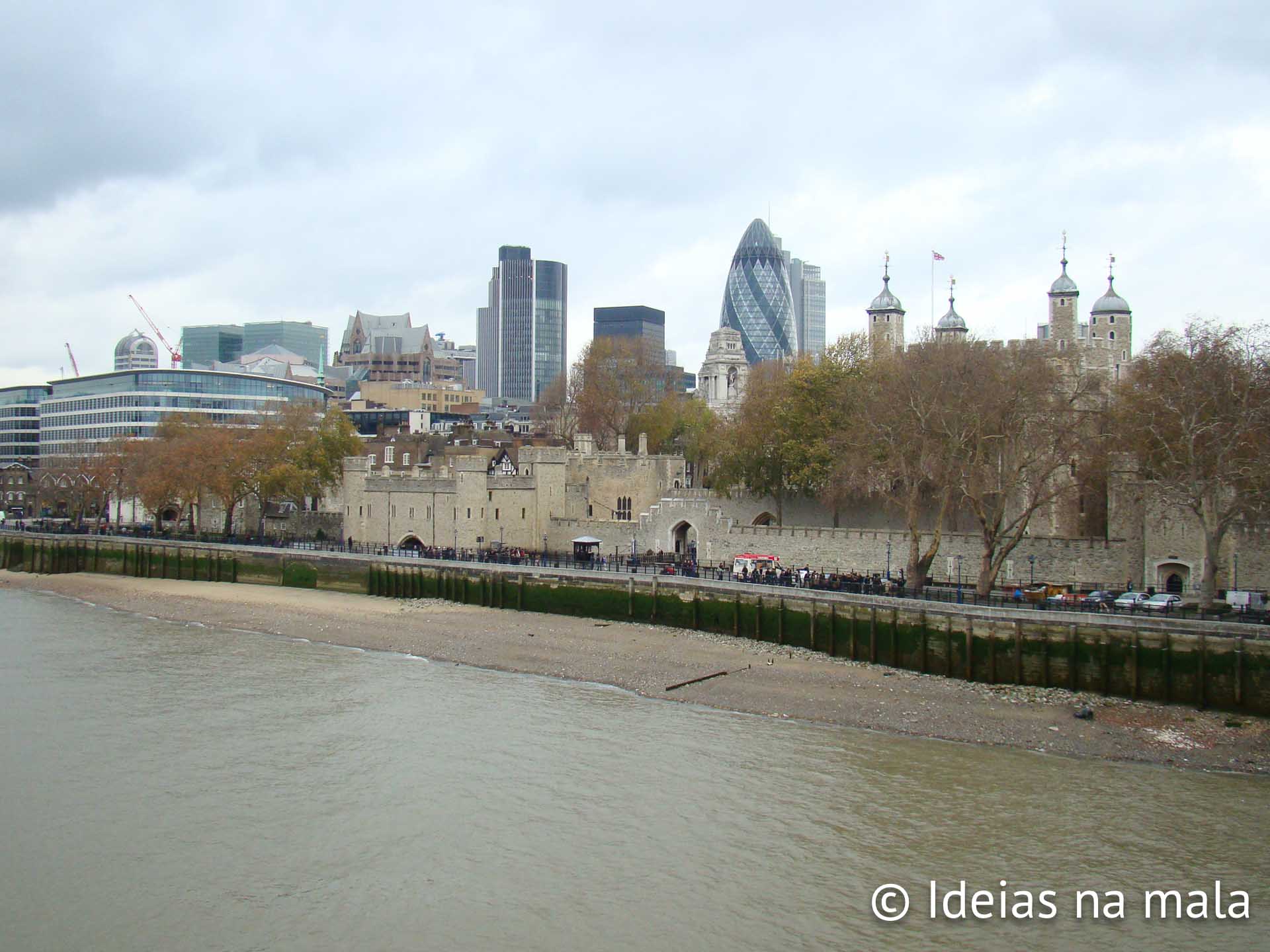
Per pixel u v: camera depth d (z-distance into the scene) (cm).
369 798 5222
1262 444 7244
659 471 13138
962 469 8431
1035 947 3859
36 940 3959
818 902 4175
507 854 4594
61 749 5969
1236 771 5566
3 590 12938
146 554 13938
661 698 7006
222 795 5278
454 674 7738
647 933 3956
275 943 3925
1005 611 7056
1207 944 3884
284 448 14112
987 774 5534
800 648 8150
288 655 8475
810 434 10881
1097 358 11462
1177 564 8419
